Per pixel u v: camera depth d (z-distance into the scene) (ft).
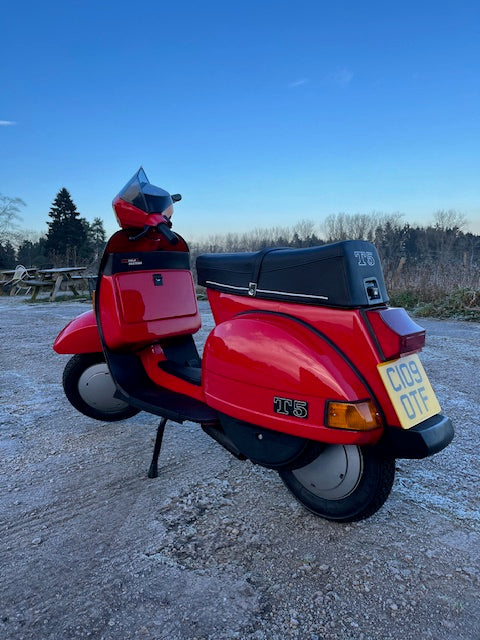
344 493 7.14
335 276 6.61
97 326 10.44
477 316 27.99
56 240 167.43
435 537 7.23
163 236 10.25
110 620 5.72
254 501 8.30
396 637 5.44
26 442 10.93
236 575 6.46
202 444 10.77
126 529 7.53
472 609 5.84
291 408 6.65
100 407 11.55
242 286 7.95
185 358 10.89
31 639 5.46
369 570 6.53
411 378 6.71
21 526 7.66
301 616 5.75
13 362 18.78
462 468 9.43
